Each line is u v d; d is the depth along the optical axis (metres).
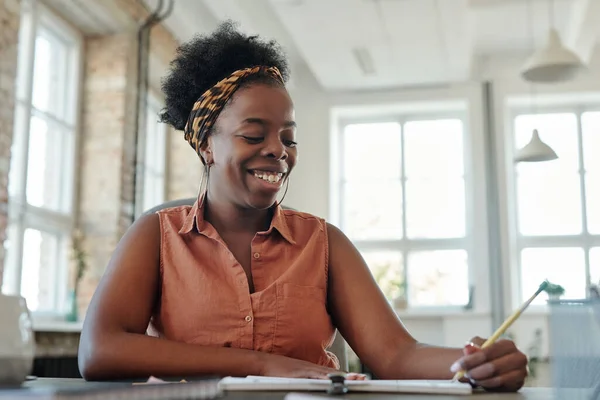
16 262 4.14
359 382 0.84
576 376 0.68
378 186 7.18
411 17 5.14
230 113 1.22
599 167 6.65
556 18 5.77
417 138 7.18
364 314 1.24
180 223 1.26
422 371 1.10
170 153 6.27
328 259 1.30
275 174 1.22
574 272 6.52
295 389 0.81
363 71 6.42
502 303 6.40
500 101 6.71
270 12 5.96
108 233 4.93
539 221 6.66
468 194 6.93
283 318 1.19
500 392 0.92
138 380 1.05
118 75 5.12
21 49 4.36
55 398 0.55
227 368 1.03
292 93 7.16
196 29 5.77
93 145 5.07
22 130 4.30
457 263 6.84
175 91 1.37
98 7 4.80
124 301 1.16
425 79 6.66
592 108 6.75
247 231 1.27
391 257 7.02
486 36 6.28
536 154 5.15
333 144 7.20
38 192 4.56
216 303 1.18
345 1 4.89
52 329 3.63
